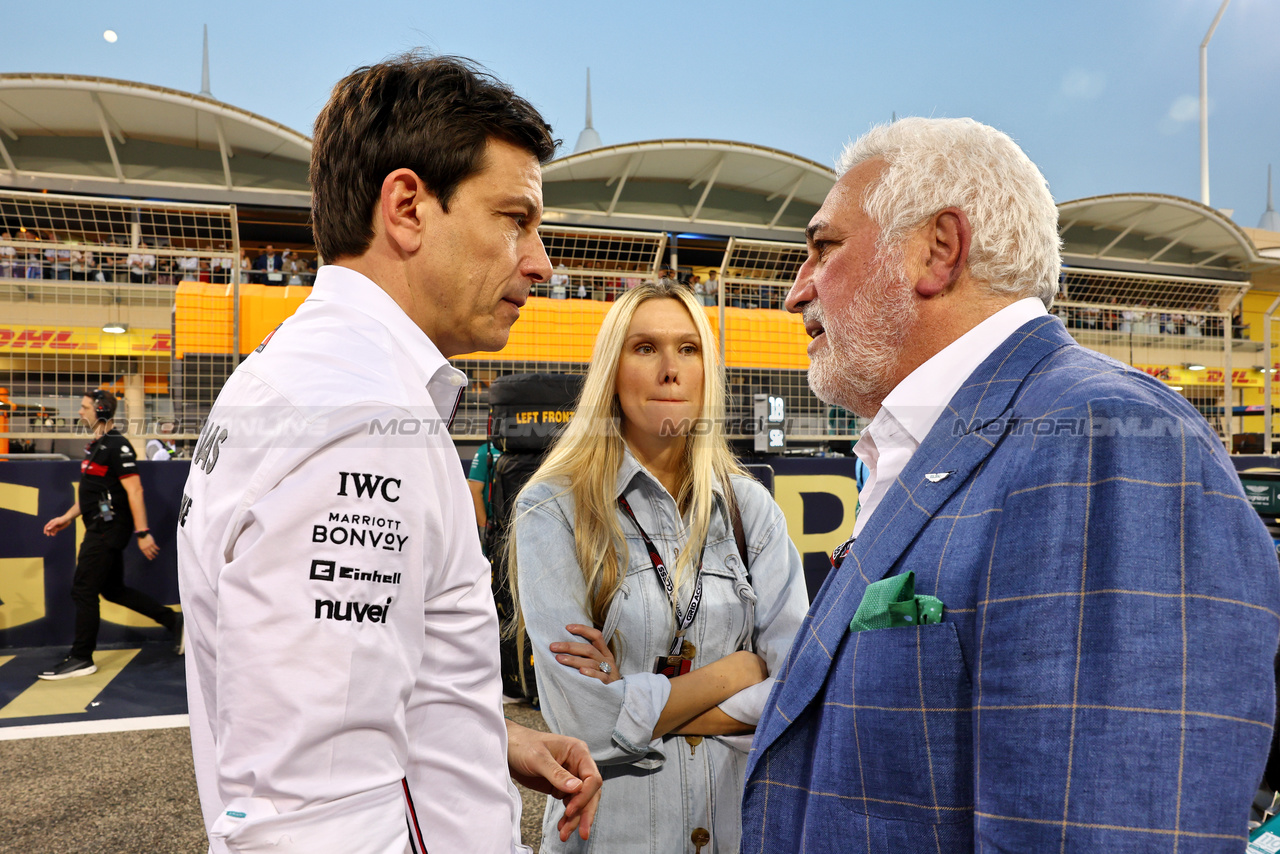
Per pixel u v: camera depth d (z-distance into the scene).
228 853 0.56
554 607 1.35
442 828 0.71
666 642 1.36
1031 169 0.86
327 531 0.60
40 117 12.71
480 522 3.91
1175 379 7.25
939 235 0.84
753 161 14.96
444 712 0.73
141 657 4.70
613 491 1.42
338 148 0.83
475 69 0.86
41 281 5.92
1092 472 0.63
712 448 1.51
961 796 0.68
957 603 0.70
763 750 0.86
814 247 0.98
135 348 6.12
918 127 0.88
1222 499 0.60
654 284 1.53
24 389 5.87
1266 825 1.20
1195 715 0.55
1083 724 0.58
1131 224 15.89
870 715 0.73
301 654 0.58
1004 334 0.82
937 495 0.76
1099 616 0.59
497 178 0.84
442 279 0.83
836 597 0.84
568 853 1.27
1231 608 0.57
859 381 0.92
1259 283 17.33
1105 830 0.55
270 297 6.45
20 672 4.37
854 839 0.73
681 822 1.26
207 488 0.69
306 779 0.57
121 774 2.92
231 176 14.17
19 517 4.87
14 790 2.77
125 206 5.97
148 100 12.10
